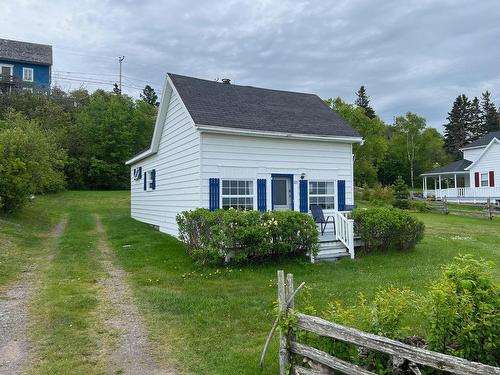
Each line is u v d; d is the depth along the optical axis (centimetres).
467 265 405
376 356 371
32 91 4459
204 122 1304
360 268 1080
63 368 486
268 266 1066
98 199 3375
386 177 6450
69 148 4116
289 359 426
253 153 1401
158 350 543
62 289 823
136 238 1505
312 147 1517
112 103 4641
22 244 1310
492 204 2947
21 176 1798
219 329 620
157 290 834
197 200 1329
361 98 7725
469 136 8300
